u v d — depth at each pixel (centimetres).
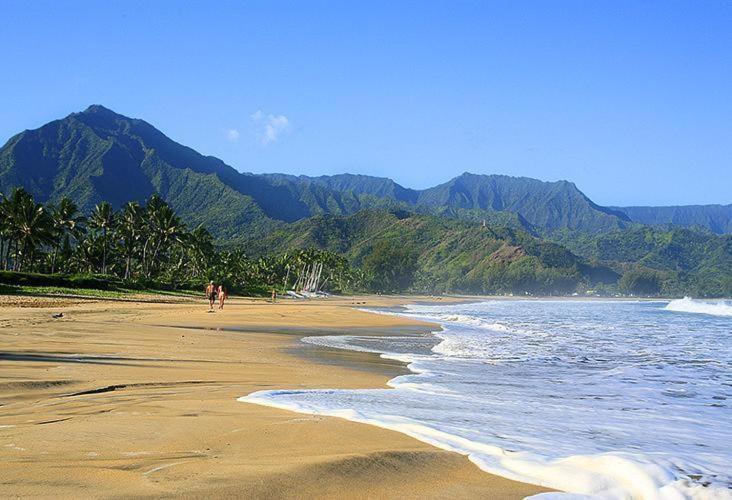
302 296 11762
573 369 1734
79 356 1468
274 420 808
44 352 1503
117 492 502
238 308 5331
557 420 966
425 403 1058
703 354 2233
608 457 679
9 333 1952
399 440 725
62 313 3161
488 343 2575
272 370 1458
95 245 10150
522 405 1104
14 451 619
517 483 592
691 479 632
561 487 587
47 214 8175
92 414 822
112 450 633
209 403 936
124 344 1830
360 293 17700
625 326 4216
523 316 6050
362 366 1661
